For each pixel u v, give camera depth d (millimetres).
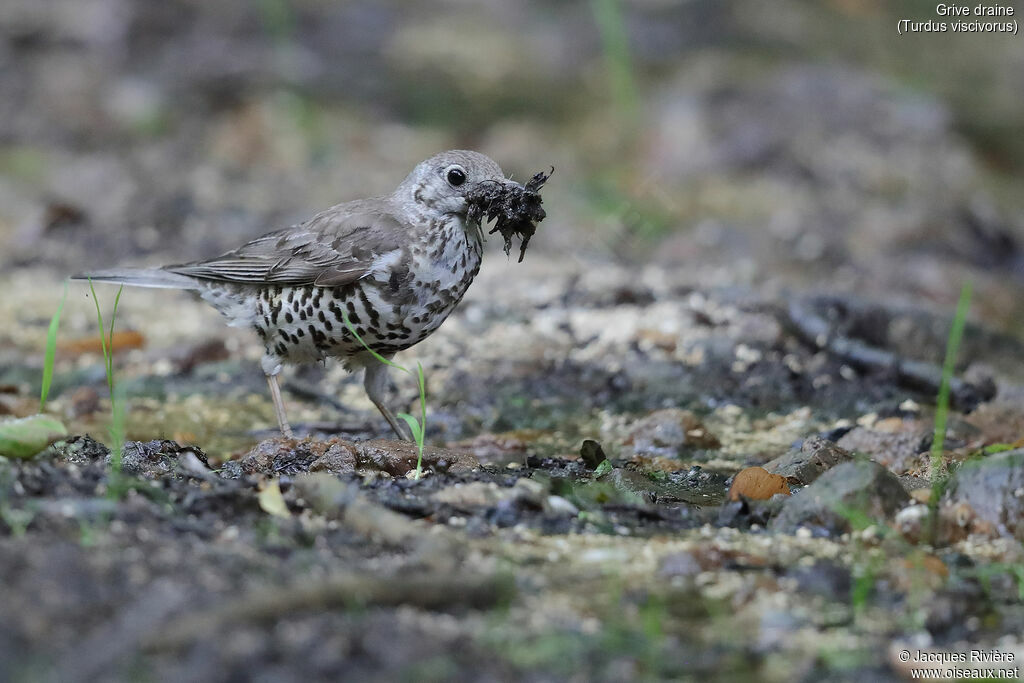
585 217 18953
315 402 12062
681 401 12016
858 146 22109
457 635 5762
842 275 16922
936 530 7473
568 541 7289
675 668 5734
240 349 13672
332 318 9828
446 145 22422
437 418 11422
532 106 24062
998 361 13711
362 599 5895
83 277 10531
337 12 27250
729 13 27906
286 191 19844
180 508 7129
